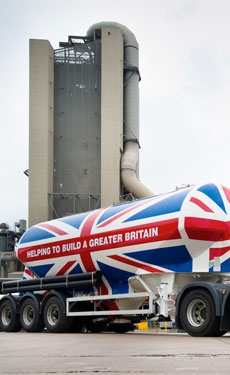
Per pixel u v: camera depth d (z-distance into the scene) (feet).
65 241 60.90
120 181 238.27
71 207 241.14
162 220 48.88
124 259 53.01
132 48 257.75
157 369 21.83
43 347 35.09
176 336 47.65
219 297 40.81
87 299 57.06
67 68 251.19
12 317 66.33
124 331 63.98
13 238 248.52
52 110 245.04
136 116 253.24
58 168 245.04
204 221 45.93
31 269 67.36
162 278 49.75
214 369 21.67
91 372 21.47
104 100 240.32
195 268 47.06
